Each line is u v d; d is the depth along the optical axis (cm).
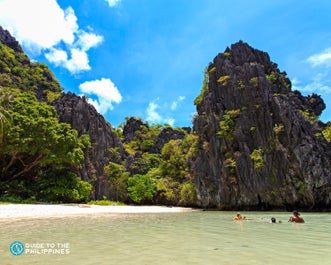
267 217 2647
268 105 4241
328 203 3728
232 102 4591
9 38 8375
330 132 4575
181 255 884
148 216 2770
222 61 5028
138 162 6272
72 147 4366
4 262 782
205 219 2416
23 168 4331
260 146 4078
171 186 5397
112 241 1163
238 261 802
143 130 9069
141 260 812
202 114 4975
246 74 4566
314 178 3722
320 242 1155
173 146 6556
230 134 4344
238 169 4103
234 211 3947
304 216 2825
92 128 5447
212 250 970
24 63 7950
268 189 3906
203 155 4578
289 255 886
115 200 5319
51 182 4112
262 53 5241
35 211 2730
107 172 5319
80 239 1209
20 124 3775
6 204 3081
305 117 4350
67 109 5194
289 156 3894
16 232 1419
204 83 5319
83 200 4541
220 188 4209
